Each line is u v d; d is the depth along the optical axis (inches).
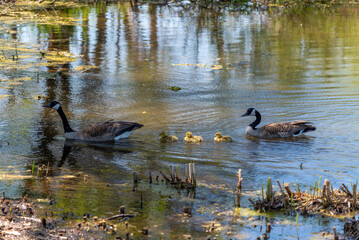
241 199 361.7
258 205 346.0
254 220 327.6
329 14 1428.4
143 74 785.6
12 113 582.2
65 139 509.0
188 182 387.5
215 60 879.1
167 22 1233.4
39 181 388.5
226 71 810.2
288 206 346.9
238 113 600.4
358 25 1248.8
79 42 992.2
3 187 372.5
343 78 764.0
